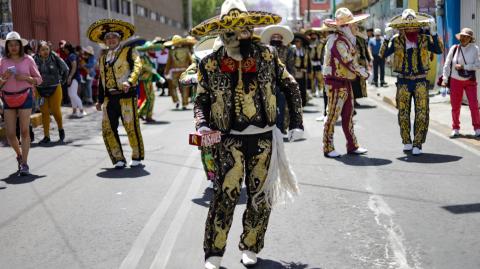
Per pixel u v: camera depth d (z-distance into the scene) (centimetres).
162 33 6359
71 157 1005
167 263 495
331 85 909
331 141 923
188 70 714
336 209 638
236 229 580
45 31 2594
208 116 460
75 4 3044
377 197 682
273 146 459
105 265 494
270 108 450
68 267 492
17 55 855
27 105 862
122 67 868
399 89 931
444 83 1070
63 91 1928
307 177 789
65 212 659
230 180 448
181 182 788
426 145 1009
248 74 444
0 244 556
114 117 883
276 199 472
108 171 875
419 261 484
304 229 573
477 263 477
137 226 599
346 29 896
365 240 538
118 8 4153
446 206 639
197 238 558
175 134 1230
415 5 2200
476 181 748
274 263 488
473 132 1122
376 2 3027
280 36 957
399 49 906
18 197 736
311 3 5331
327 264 483
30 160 986
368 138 1104
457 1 1659
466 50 1052
